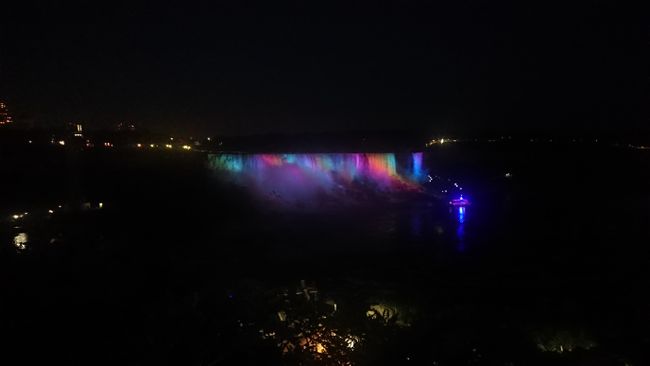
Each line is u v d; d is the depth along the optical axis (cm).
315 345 408
